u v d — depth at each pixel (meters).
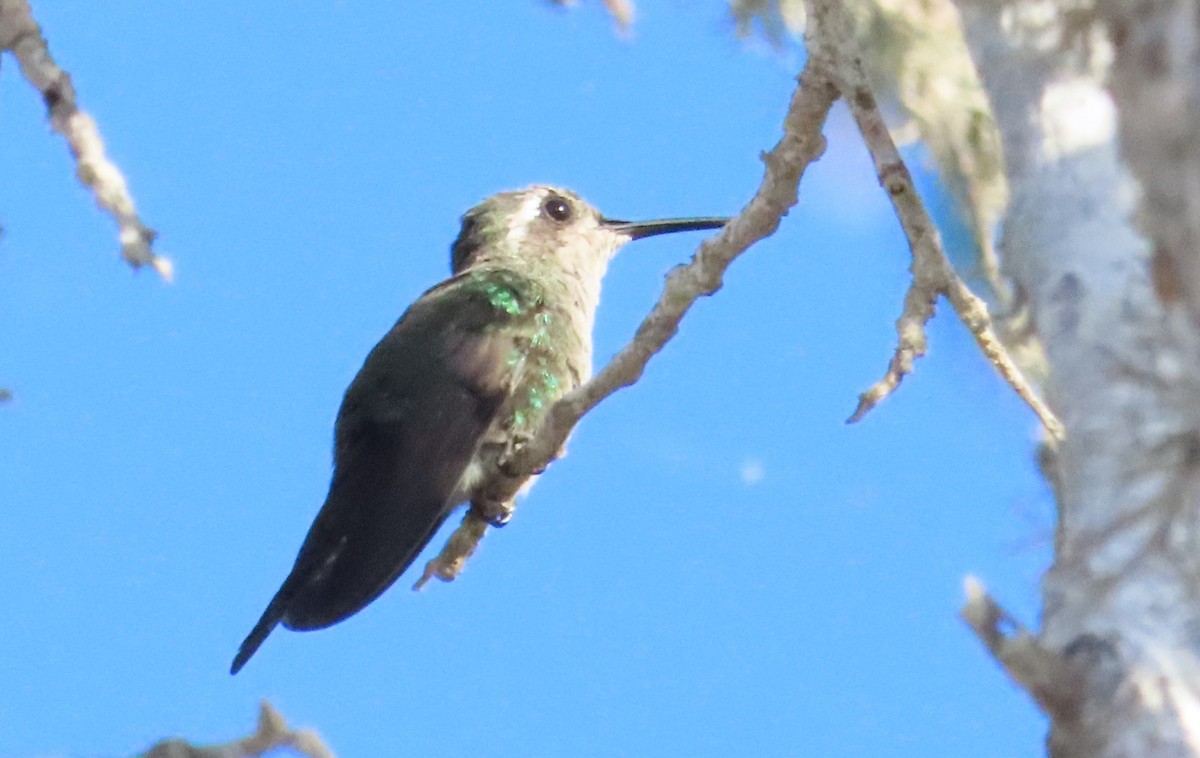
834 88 7.95
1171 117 4.11
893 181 7.89
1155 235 4.23
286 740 7.62
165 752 7.56
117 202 8.20
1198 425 5.31
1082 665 5.25
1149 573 5.32
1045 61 6.65
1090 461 5.61
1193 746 4.99
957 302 7.91
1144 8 4.18
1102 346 5.85
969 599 5.50
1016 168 6.60
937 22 10.64
